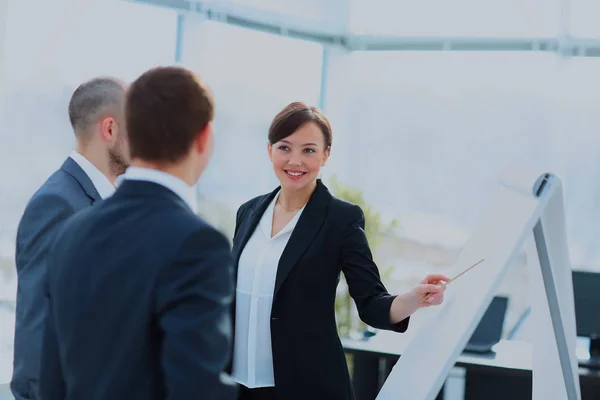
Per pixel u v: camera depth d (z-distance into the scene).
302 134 2.47
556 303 2.62
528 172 2.47
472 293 2.44
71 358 1.48
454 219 7.02
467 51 6.90
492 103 6.87
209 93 1.54
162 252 1.41
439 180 7.05
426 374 2.42
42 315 2.02
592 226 6.65
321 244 2.44
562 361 2.73
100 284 1.45
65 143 5.02
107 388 1.42
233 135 6.41
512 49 6.77
